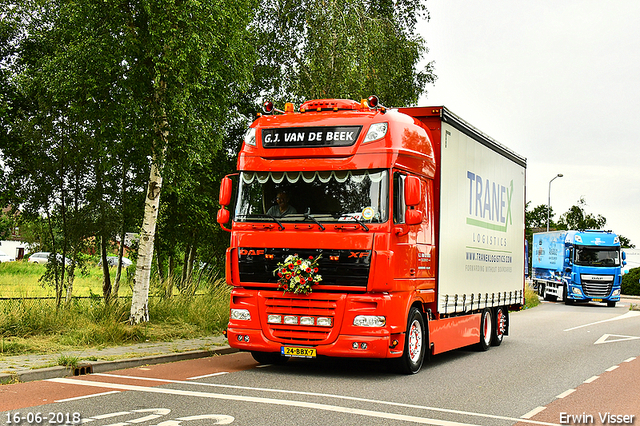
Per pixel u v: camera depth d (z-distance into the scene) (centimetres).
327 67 2180
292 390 868
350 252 973
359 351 962
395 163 1001
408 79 2891
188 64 1391
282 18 2325
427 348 1134
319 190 1010
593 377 1080
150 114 1426
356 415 712
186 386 866
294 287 976
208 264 2467
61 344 1175
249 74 1712
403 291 1009
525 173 1856
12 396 768
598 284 3744
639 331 2075
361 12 2300
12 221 1958
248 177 1055
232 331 1032
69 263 1930
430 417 720
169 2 1341
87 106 1459
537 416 752
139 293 1463
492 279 1497
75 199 1864
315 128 1029
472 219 1341
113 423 638
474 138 1359
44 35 1758
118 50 1369
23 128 1769
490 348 1534
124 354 1092
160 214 1991
